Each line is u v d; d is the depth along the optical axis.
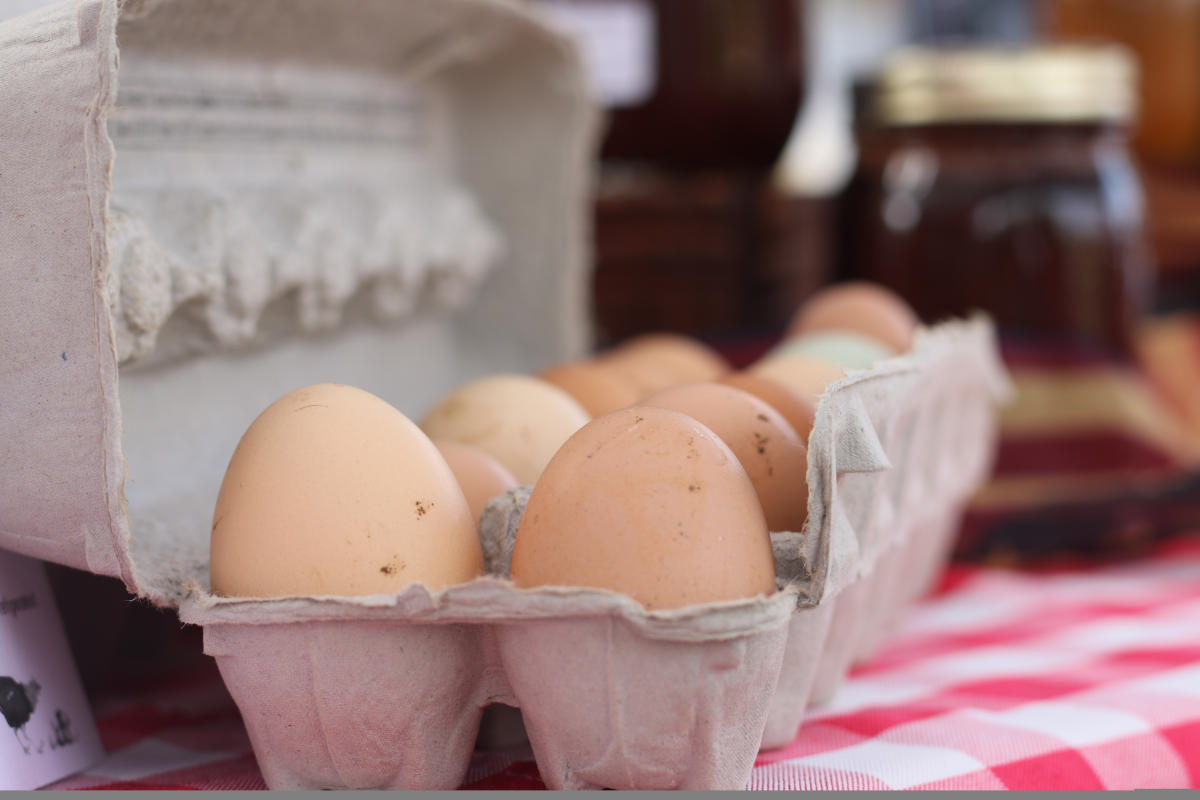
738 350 0.74
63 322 0.40
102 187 0.39
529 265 0.59
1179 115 1.10
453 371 0.60
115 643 0.49
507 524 0.41
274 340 0.51
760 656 0.39
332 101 0.53
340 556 0.39
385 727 0.40
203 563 0.43
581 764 0.39
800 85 0.75
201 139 0.48
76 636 0.48
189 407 0.48
